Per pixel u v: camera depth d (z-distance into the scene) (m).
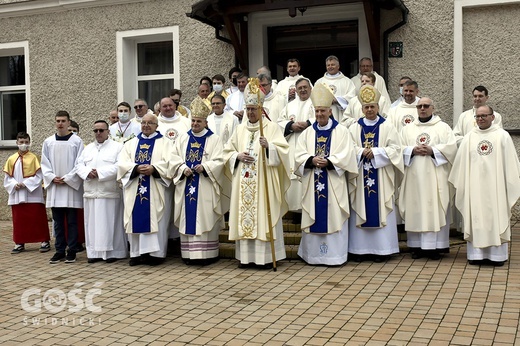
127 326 5.52
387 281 6.74
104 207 8.28
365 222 7.66
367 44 10.16
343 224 7.65
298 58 10.95
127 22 11.59
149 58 11.91
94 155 8.38
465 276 6.84
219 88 9.88
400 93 9.71
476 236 7.31
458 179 7.55
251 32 10.76
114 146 8.45
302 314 5.67
